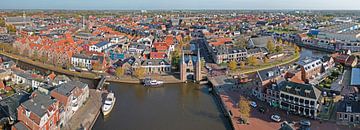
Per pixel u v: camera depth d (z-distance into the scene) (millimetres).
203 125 136500
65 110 131500
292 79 165000
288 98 144250
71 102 138750
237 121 135750
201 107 158375
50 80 175500
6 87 169375
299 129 123625
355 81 183375
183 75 199375
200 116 146500
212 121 140875
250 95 168875
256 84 165375
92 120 137250
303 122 129500
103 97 166750
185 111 152875
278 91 148500
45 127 113125
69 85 149750
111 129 131000
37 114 111188
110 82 197500
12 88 168875
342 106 133000
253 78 176375
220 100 164250
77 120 135750
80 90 151375
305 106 138125
